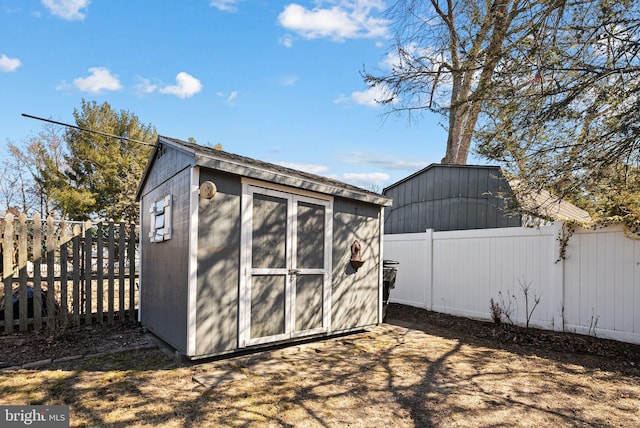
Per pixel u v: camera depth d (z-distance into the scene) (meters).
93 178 19.88
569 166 4.47
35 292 5.70
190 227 4.11
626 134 3.99
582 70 4.05
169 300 4.71
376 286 6.51
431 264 8.05
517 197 5.97
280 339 4.87
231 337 4.38
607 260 5.53
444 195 9.44
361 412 3.12
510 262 6.68
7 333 5.46
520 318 6.49
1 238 5.96
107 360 4.32
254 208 4.67
